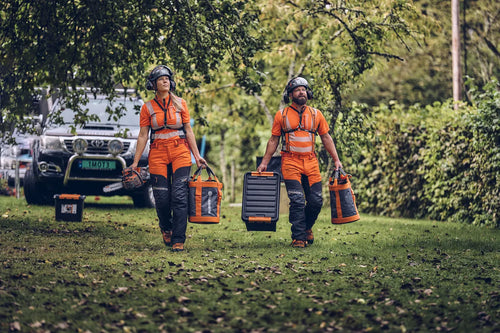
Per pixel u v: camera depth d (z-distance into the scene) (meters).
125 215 13.14
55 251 8.15
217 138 32.91
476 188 13.62
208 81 10.34
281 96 17.66
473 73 27.41
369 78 28.31
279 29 17.22
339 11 14.30
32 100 10.53
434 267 7.69
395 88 28.38
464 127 14.01
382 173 16.47
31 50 8.91
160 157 8.61
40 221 11.15
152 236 9.99
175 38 9.63
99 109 14.71
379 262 7.99
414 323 5.25
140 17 9.13
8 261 7.28
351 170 17.36
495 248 9.46
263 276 6.92
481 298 6.07
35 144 14.45
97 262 7.44
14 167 19.20
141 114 8.70
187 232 10.83
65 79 8.75
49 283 6.27
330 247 9.16
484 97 13.27
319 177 9.23
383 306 5.75
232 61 10.88
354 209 9.26
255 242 9.64
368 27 13.69
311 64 14.31
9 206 14.28
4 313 5.22
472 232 11.83
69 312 5.36
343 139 13.83
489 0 27.84
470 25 28.20
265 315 5.40
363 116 13.98
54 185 14.29
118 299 5.80
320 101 13.80
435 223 13.98
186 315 5.39
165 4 9.30
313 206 9.23
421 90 28.42
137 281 6.49
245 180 9.16
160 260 7.68
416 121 15.77
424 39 15.01
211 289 6.25
